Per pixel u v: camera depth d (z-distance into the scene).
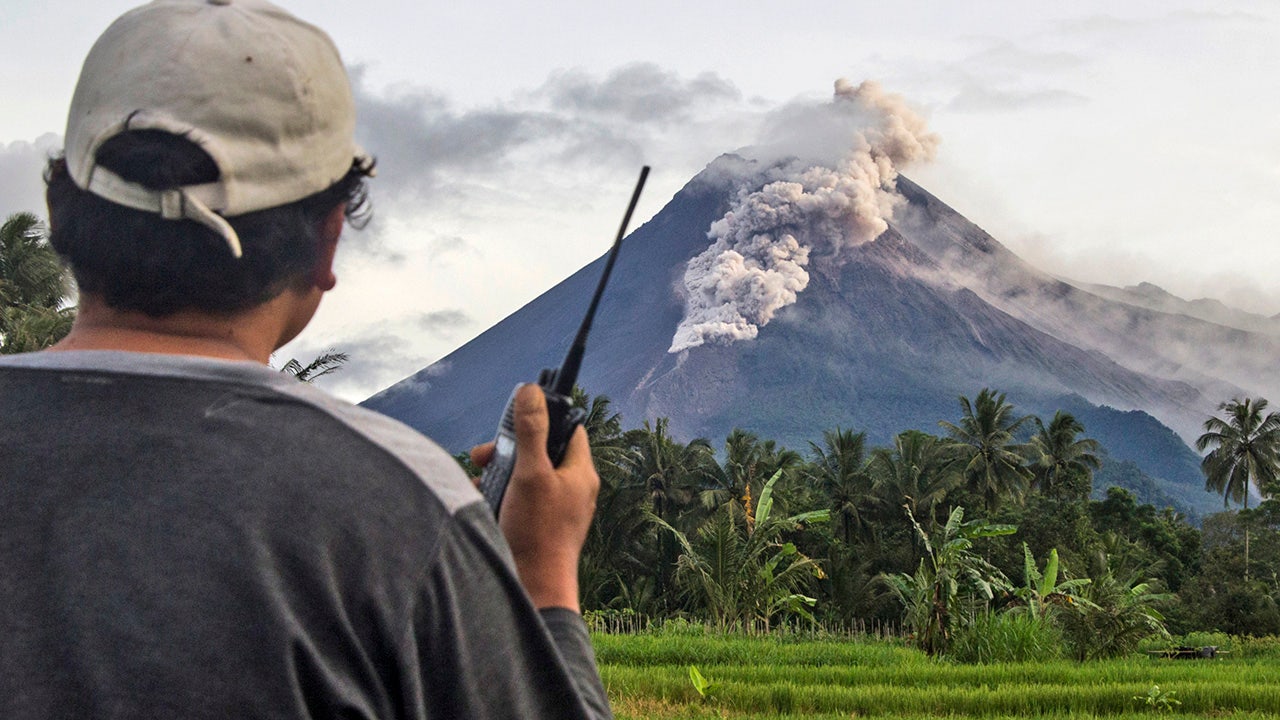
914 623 21.00
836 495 57.19
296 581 1.20
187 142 1.28
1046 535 47.75
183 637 1.15
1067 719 12.27
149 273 1.31
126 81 1.29
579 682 1.44
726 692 12.97
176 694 1.13
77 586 1.16
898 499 55.97
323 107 1.37
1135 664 18.64
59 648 1.14
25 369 1.31
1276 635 39.88
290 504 1.22
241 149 1.30
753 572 23.53
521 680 1.33
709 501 52.72
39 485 1.21
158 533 1.19
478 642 1.29
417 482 1.31
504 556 1.35
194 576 1.17
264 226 1.35
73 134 1.32
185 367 1.31
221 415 1.27
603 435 48.94
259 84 1.32
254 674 1.16
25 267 28.08
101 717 1.12
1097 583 22.27
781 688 13.02
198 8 1.36
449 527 1.30
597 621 27.70
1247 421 77.31
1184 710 13.20
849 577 37.94
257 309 1.40
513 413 1.54
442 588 1.27
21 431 1.24
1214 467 78.06
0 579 1.17
